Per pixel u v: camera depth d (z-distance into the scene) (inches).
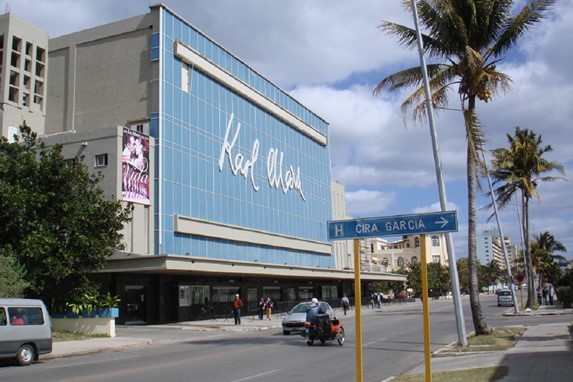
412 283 4308.6
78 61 1808.6
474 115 831.7
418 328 1144.2
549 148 1772.9
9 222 1080.2
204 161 1792.6
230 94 1993.1
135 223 1481.3
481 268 5969.5
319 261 2687.0
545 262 3501.5
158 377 527.2
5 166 1086.4
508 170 1793.8
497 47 860.6
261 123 2214.6
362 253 4271.7
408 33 872.3
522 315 1496.1
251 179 2082.9
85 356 801.6
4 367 679.7
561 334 825.5
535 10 827.4
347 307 2012.8
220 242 1839.3
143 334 1187.9
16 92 1792.6
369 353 719.1
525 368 501.4
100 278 1435.8
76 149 1491.1
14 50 1803.6
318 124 2827.3
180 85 1720.0
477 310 848.9
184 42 1754.4
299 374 535.8
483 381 442.0
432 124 767.1
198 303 1738.4
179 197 1647.4
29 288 1086.4
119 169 1444.4
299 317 1101.7
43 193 1089.4
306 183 2613.2
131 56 1711.4
